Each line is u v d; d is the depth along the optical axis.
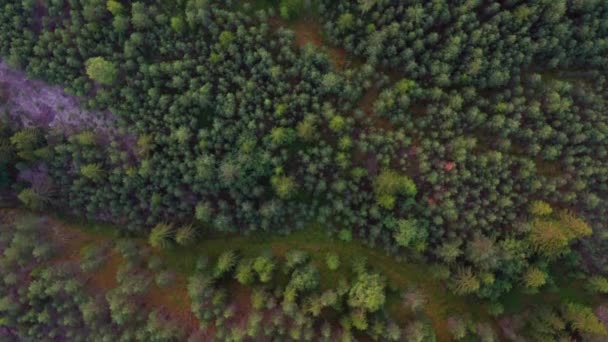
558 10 47.38
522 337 52.69
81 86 54.19
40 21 54.16
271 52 51.72
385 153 51.34
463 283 51.03
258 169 52.56
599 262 52.16
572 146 51.09
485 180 50.84
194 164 52.78
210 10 50.94
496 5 48.19
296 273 52.94
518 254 50.75
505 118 50.00
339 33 51.69
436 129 51.41
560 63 51.75
